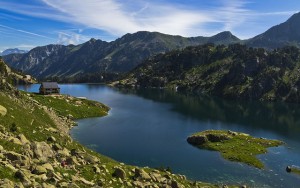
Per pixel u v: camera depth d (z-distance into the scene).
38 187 27.31
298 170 76.25
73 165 39.66
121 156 82.69
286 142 110.00
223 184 65.81
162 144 98.12
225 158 84.88
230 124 143.75
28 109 86.62
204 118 156.12
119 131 113.81
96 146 91.12
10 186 24.75
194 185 54.53
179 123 137.62
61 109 132.75
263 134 125.50
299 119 166.62
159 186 43.81
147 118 146.50
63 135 63.69
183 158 83.94
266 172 75.00
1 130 45.00
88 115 139.62
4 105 62.28
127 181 41.06
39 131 57.16
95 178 38.06
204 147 96.00
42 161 36.31
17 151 36.66
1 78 90.50
